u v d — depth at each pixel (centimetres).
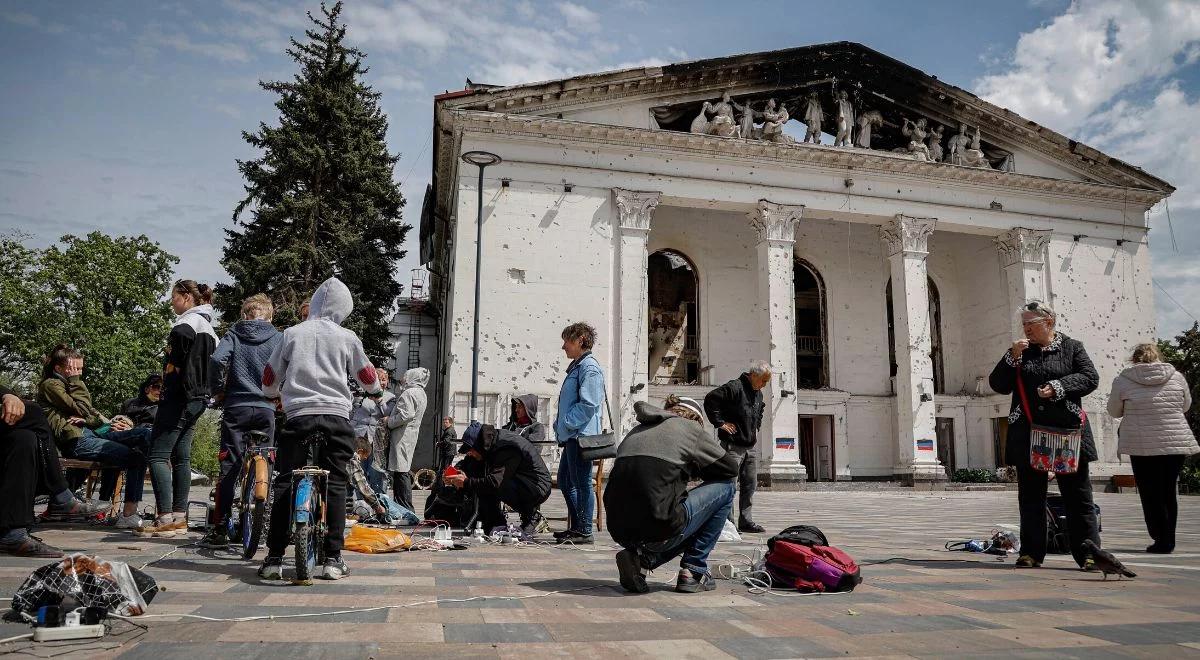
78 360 821
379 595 420
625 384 2450
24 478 550
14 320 3897
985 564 629
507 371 2386
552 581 495
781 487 2530
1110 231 3139
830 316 3139
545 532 841
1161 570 589
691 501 461
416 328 3616
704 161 2684
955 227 2970
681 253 3050
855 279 3192
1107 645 331
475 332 1978
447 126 2539
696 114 2773
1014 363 617
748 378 878
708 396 864
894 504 1862
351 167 2966
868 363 3130
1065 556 695
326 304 512
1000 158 3109
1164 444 707
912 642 333
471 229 2434
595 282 2508
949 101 2991
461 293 2395
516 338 2411
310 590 430
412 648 300
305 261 2834
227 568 506
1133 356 745
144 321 4081
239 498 604
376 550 650
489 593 438
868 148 2889
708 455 465
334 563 479
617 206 2567
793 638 338
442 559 609
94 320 3925
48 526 784
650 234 2998
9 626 318
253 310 655
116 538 677
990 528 1082
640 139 2602
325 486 476
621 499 451
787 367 2620
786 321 2648
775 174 2748
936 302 3381
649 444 456
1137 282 3130
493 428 829
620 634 338
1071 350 600
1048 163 3141
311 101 2983
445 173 2900
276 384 491
